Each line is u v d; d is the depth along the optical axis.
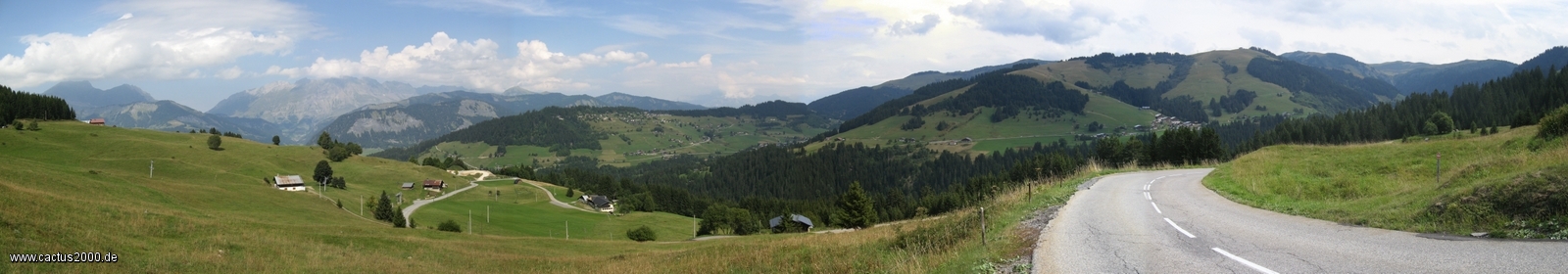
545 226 99.62
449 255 37.09
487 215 104.81
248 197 80.19
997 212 24.92
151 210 36.38
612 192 171.38
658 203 160.75
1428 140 40.56
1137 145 114.06
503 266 34.22
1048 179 50.94
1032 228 18.67
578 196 158.50
